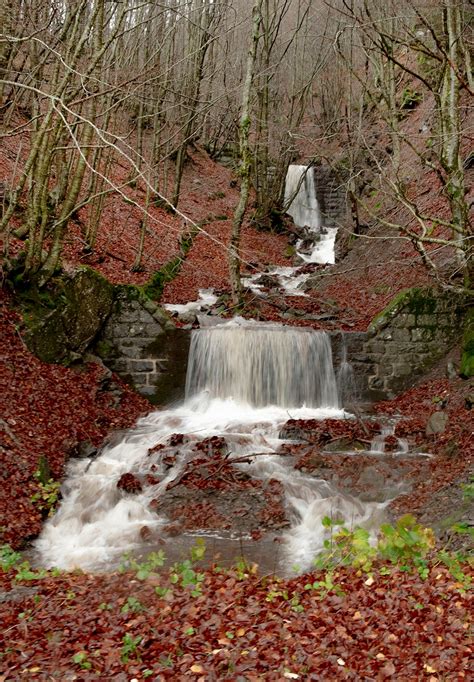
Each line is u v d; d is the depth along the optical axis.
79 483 9.15
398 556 5.91
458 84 11.13
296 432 10.85
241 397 12.75
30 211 11.62
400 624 4.91
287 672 4.34
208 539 7.94
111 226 18.52
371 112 22.06
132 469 9.72
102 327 12.69
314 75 23.86
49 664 4.54
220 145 31.98
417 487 8.98
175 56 22.56
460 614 4.98
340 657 4.54
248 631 4.92
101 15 10.80
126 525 8.32
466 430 9.95
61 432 10.02
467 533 6.93
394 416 12.01
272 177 26.75
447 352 12.98
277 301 16.48
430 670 4.33
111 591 5.92
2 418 9.27
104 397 11.84
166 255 18.55
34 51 13.66
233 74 24.48
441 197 17.62
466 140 17.89
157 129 20.23
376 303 15.86
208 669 4.41
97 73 11.40
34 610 5.48
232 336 12.84
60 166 14.78
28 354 11.03
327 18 20.88
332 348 12.97
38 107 11.38
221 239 22.41
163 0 16.95
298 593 5.67
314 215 27.34
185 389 12.77
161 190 23.39
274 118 26.06
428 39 18.19
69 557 7.40
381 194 20.69
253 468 9.60
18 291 11.53
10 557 6.98
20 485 8.35
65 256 15.34
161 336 12.82
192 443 10.23
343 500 8.72
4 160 16.84
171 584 6.08
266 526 8.29
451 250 14.91
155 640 4.83
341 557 6.42
